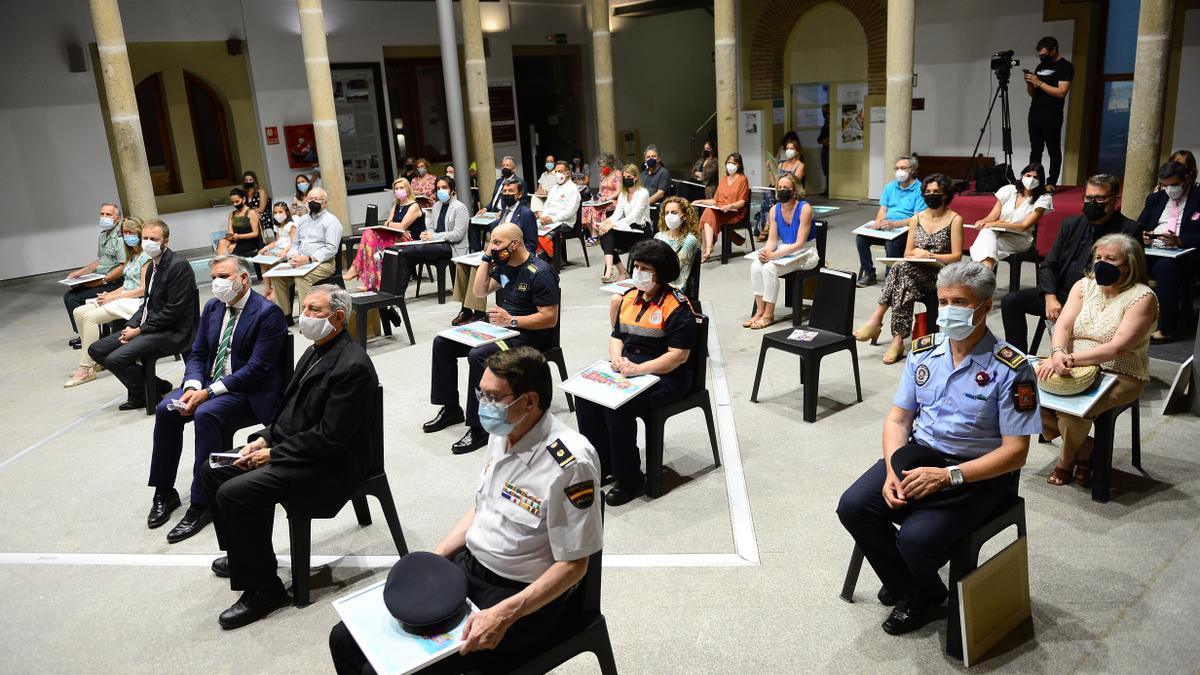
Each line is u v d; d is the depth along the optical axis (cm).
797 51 1386
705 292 825
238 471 343
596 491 234
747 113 1464
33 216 1138
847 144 1351
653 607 327
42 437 559
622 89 1723
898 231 719
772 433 484
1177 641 290
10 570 390
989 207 851
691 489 423
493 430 233
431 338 730
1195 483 396
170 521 428
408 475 463
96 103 1165
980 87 1153
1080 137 1070
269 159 1309
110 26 876
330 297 341
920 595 304
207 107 1292
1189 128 986
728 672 289
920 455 283
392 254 711
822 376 574
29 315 937
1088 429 384
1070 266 505
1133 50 1021
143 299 654
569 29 1625
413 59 1467
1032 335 624
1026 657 287
